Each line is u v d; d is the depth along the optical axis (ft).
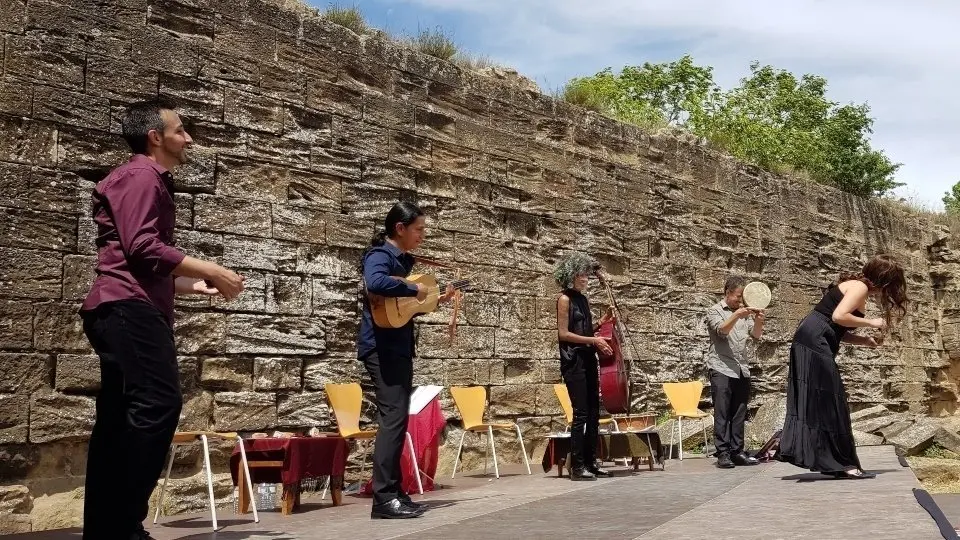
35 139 26.37
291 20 33.55
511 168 42.09
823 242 63.72
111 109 28.09
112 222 17.47
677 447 44.62
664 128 53.98
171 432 17.20
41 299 26.07
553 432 42.27
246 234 31.17
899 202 75.82
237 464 26.02
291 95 33.17
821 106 105.40
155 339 17.17
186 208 29.73
